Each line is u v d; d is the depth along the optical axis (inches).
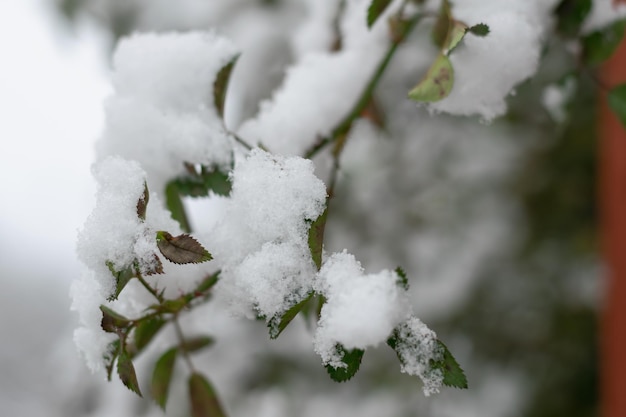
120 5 46.2
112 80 22.0
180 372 47.1
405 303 17.2
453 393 56.2
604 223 34.9
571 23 23.7
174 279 19.0
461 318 58.3
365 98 22.9
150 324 19.8
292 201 17.6
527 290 60.6
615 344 33.7
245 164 18.0
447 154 55.7
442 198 56.5
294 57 31.1
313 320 22.0
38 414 99.2
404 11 23.6
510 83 20.7
